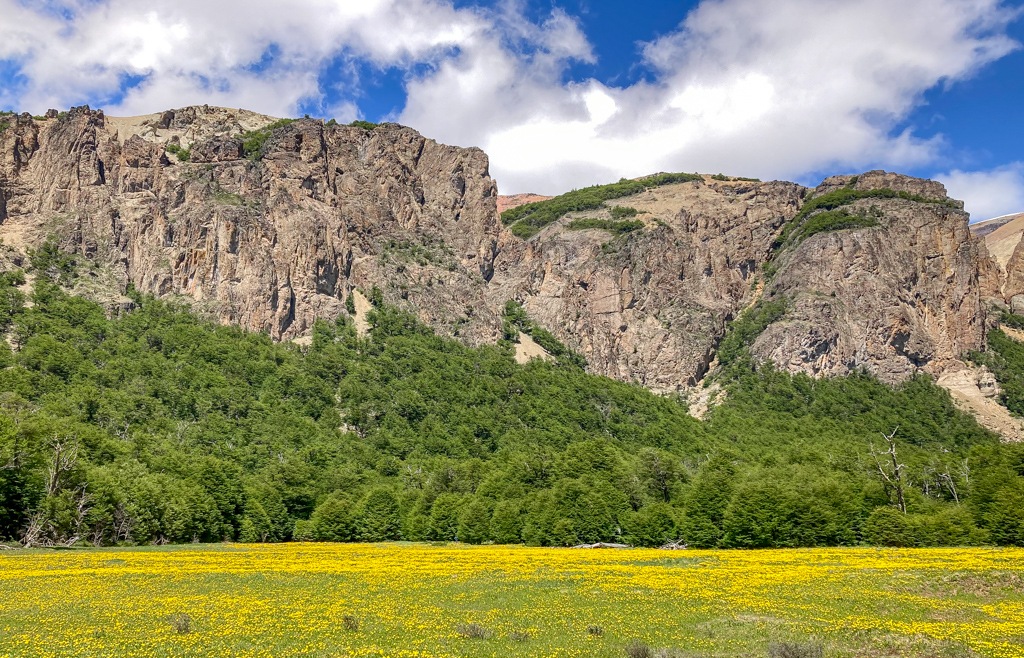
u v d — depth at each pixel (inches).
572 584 2395.4
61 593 2123.5
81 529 3927.2
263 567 2869.1
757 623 1797.5
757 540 4033.0
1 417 3801.7
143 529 4249.5
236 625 1718.8
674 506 4749.0
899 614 1892.2
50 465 4035.4
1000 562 2721.5
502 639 1643.7
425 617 1852.9
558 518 4594.0
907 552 3361.2
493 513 4896.7
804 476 5027.1
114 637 1590.8
